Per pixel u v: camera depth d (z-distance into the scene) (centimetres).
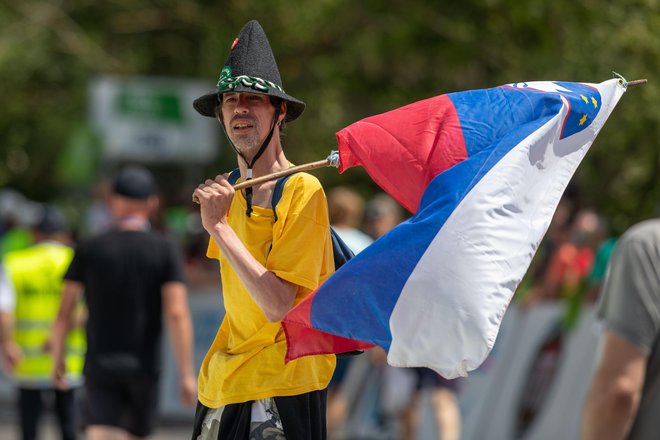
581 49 3550
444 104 1078
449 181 1038
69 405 2372
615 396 1132
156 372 1909
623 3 3547
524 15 3647
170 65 4519
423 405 2494
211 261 2958
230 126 1074
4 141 5006
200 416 1102
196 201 1038
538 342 2394
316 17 3978
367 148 1066
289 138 4106
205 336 2917
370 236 2577
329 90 4081
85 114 4669
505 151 1051
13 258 2391
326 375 1089
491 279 1016
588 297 2312
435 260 1015
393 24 3866
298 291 1064
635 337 1133
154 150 3325
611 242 2309
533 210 1054
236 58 1069
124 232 1920
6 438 2958
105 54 4556
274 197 1051
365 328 1019
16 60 4544
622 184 3556
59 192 5000
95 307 1898
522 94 1087
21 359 2358
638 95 3397
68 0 4534
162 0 4341
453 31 3781
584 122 1103
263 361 1062
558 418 2323
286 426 1055
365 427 2545
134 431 1894
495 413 2442
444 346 1014
